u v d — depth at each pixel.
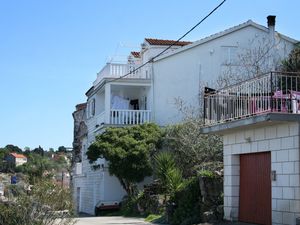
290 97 14.76
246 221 16.73
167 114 33.78
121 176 28.88
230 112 16.97
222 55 34.38
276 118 14.08
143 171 28.56
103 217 27.05
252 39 34.47
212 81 34.00
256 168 16.44
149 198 26.11
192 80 34.19
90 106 40.75
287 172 14.51
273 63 30.69
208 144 26.88
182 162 27.58
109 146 28.84
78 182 43.62
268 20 34.59
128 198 29.84
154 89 34.00
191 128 28.12
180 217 19.78
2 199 13.66
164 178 22.89
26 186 13.61
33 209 13.04
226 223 16.98
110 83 33.69
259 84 15.97
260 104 15.44
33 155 86.69
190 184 20.05
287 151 14.58
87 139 40.94
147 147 28.83
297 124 14.23
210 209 18.42
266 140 15.66
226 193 17.77
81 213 38.25
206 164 23.45
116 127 30.97
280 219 14.69
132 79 33.91
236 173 17.47
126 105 35.00
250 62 30.50
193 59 34.38
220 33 34.41
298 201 13.98
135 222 22.14
